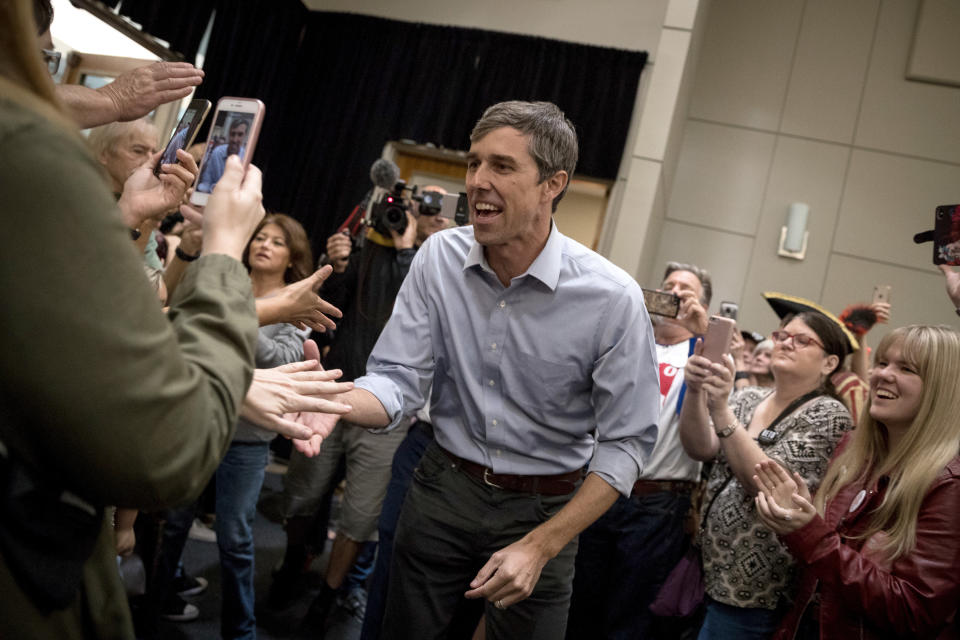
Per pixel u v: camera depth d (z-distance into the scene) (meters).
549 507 1.53
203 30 4.34
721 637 1.90
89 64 4.20
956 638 1.43
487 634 1.58
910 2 5.50
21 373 0.49
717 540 1.95
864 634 1.47
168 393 0.54
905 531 1.48
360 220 3.12
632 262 4.59
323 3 5.56
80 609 0.61
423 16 5.47
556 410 1.52
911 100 5.41
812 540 1.52
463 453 1.55
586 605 2.34
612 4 5.21
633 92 4.98
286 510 2.61
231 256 0.72
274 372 0.96
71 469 0.52
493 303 1.52
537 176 1.39
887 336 1.71
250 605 2.19
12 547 0.53
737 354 3.60
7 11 0.53
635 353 1.47
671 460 2.34
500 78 5.16
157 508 0.57
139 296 0.53
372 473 2.52
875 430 1.70
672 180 5.55
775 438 2.01
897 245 5.31
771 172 5.51
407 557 1.56
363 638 2.11
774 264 5.43
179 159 1.08
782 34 5.63
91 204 0.51
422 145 5.27
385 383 1.44
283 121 5.39
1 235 0.48
